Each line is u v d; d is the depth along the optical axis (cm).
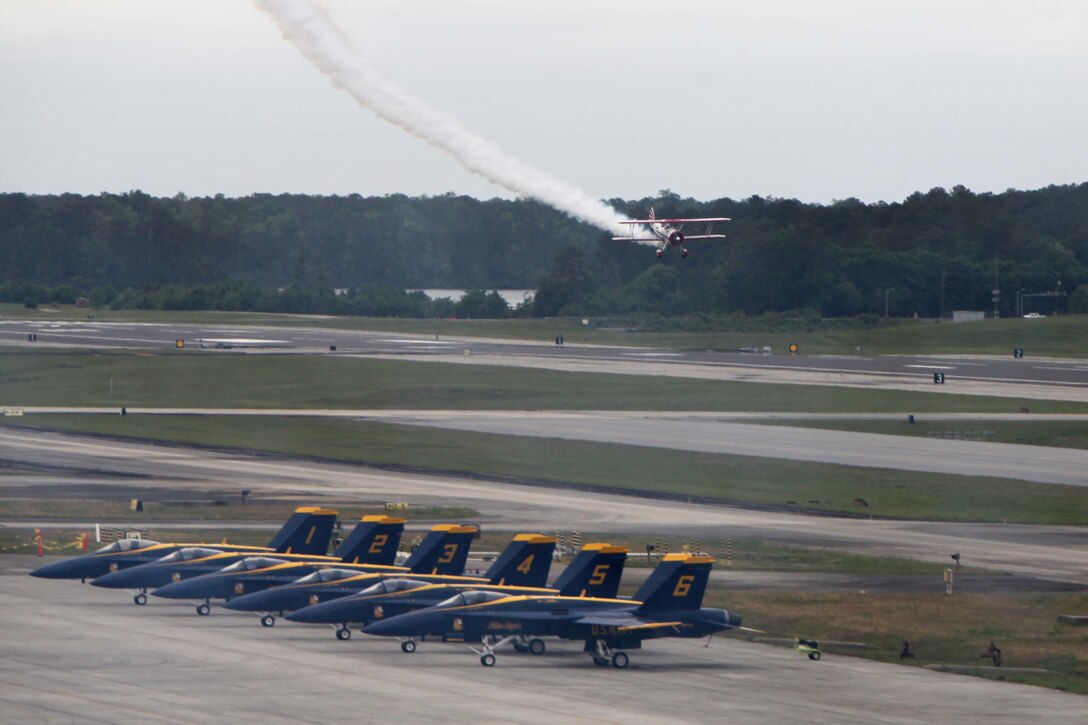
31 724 15750
